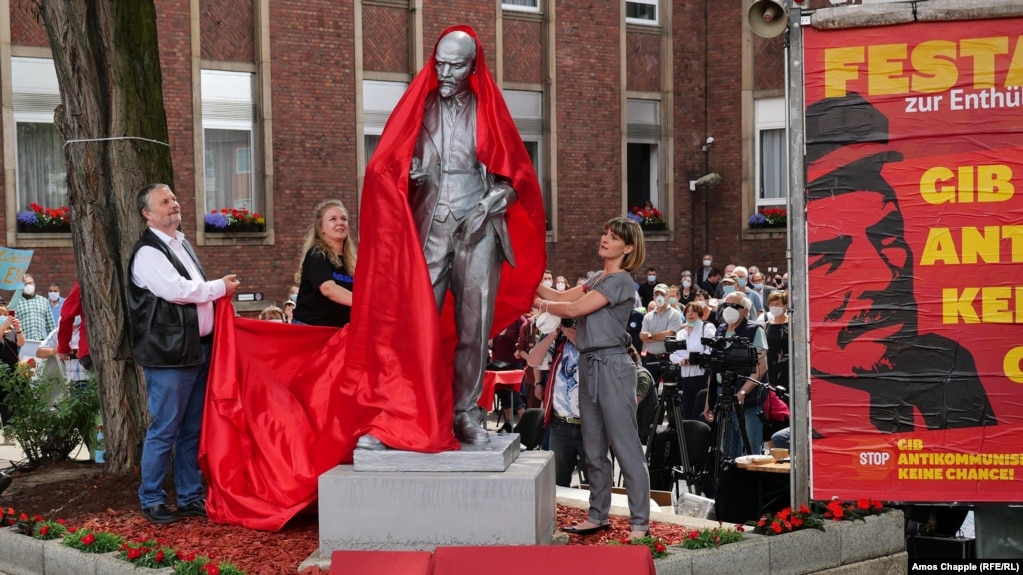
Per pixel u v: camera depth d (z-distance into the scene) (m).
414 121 6.61
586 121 25.61
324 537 6.27
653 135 26.83
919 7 6.55
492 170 6.60
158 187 7.05
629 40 26.28
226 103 21.23
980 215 6.59
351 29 22.23
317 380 7.43
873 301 6.70
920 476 6.70
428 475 6.24
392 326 6.59
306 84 21.78
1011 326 6.59
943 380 6.66
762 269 26.53
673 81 26.80
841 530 6.56
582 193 25.59
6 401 9.40
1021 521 6.77
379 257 6.61
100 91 8.42
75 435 9.36
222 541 6.65
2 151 18.97
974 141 6.59
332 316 7.66
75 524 7.05
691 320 13.99
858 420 6.74
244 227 21.14
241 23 21.25
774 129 26.66
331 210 7.68
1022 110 6.54
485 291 6.58
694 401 12.94
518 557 4.59
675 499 9.30
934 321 6.65
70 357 11.53
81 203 8.41
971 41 6.57
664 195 26.84
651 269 26.58
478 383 6.62
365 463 6.37
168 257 7.00
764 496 8.18
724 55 26.86
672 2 26.70
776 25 6.76
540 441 9.90
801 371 6.80
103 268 8.40
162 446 7.08
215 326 7.22
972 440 6.64
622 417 6.57
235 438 7.19
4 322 14.48
